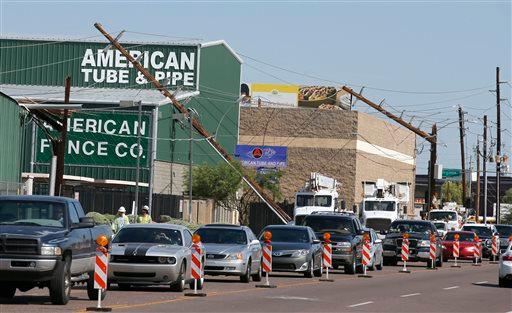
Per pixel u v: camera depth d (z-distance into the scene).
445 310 51.88
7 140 120.81
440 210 178.25
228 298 55.44
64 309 45.19
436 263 113.69
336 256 88.25
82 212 51.84
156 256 57.59
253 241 73.25
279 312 47.50
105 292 54.03
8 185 107.06
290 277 80.31
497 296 64.50
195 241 59.12
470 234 135.25
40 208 49.19
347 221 93.38
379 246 99.88
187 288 63.06
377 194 150.62
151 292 58.22
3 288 50.72
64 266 47.28
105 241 46.16
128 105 134.25
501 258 74.69
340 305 52.97
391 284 74.75
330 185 148.00
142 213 80.06
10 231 46.62
